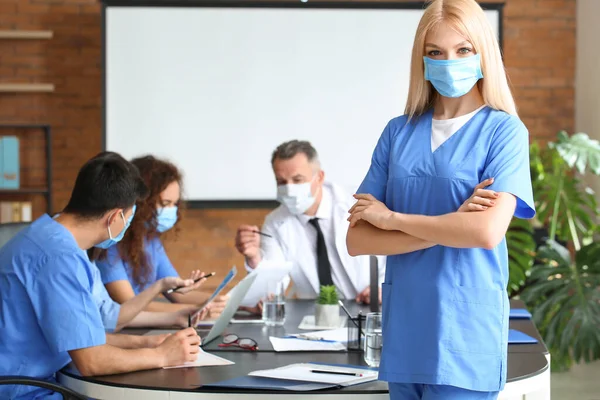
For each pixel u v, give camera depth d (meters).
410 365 1.90
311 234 3.80
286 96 6.30
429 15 1.95
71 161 6.45
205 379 2.22
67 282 2.35
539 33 6.55
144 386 2.15
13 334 2.37
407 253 1.94
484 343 1.88
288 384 2.11
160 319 3.09
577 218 6.09
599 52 6.10
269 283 3.21
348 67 6.27
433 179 1.94
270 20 6.25
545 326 5.20
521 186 1.88
